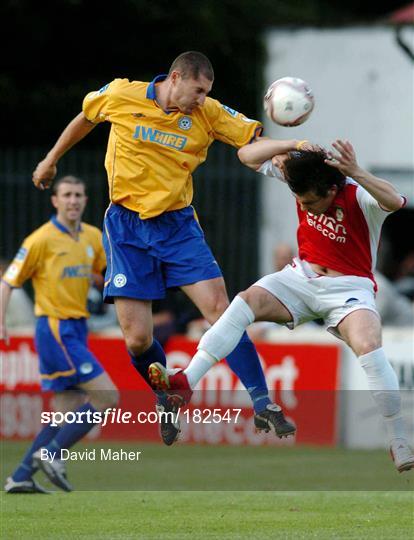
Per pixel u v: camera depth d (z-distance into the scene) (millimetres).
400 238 80000
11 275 34344
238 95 75812
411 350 42500
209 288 25875
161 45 77188
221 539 23578
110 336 44969
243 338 26000
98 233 35281
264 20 76312
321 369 43344
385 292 46281
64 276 34188
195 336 46219
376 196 23594
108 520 26391
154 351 26859
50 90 75438
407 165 64125
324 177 24094
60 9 75625
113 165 26047
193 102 25125
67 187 34375
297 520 26281
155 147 25625
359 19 65500
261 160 25172
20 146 75938
